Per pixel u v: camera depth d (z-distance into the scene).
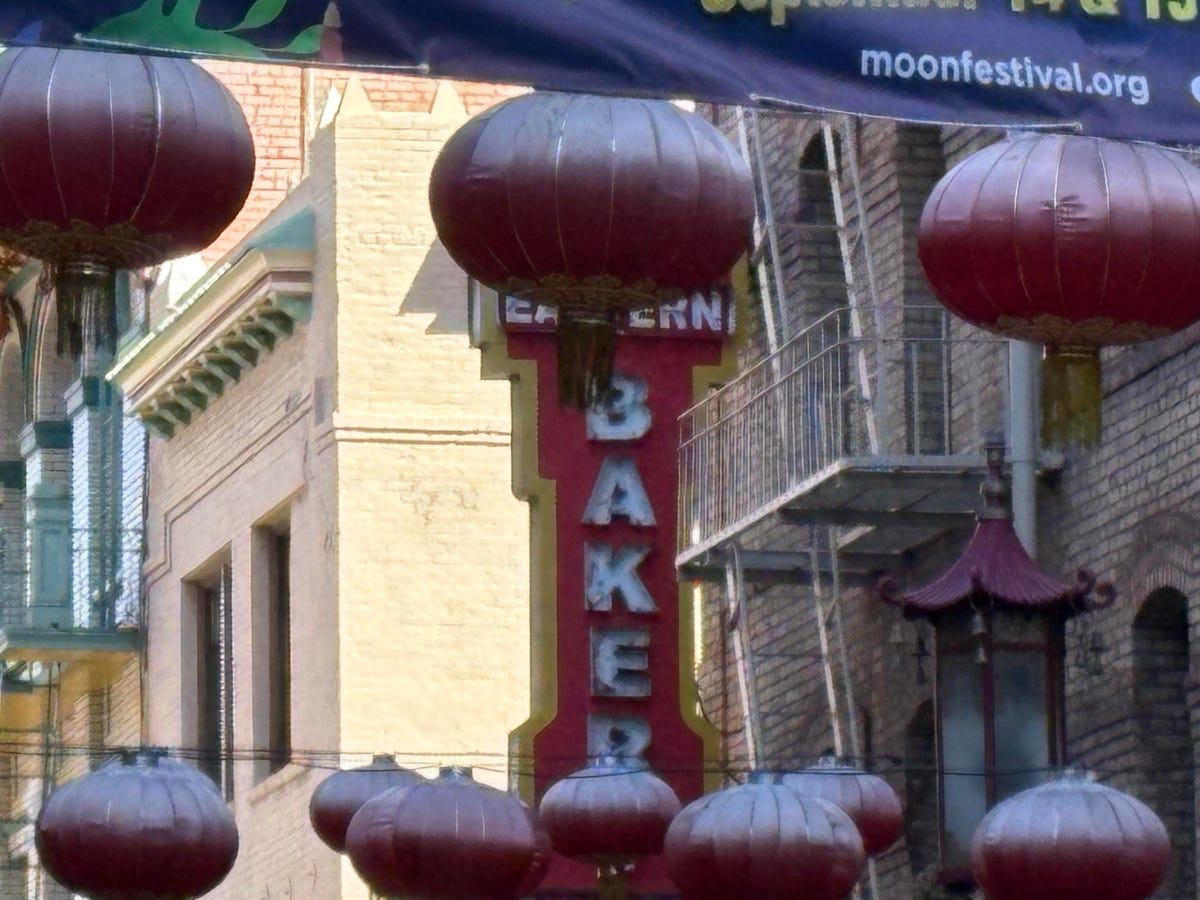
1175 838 33.09
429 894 30.11
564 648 41.59
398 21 18.89
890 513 36.84
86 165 20.00
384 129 53.75
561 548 41.81
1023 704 30.88
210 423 59.69
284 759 54.59
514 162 20.19
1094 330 20.97
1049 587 30.91
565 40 19.20
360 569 52.75
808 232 41.88
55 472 67.19
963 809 30.73
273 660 56.88
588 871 40.06
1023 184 20.77
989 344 36.72
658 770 38.84
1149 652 33.56
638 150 20.23
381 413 53.06
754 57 19.62
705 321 42.34
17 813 70.19
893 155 39.47
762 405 40.06
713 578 41.41
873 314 38.59
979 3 20.16
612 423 42.03
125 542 63.88
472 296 42.53
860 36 19.86
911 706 38.19
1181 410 32.69
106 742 65.56
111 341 20.61
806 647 41.81
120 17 18.42
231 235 61.81
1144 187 20.70
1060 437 21.17
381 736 52.31
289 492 55.31
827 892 26.91
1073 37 20.38
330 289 53.72
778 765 41.25
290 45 18.72
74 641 62.97
